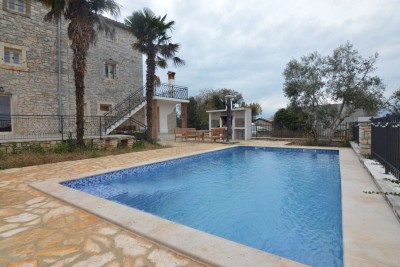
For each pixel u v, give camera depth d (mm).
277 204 4238
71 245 2225
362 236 2236
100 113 14477
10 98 10883
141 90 15844
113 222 2699
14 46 10797
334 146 11688
